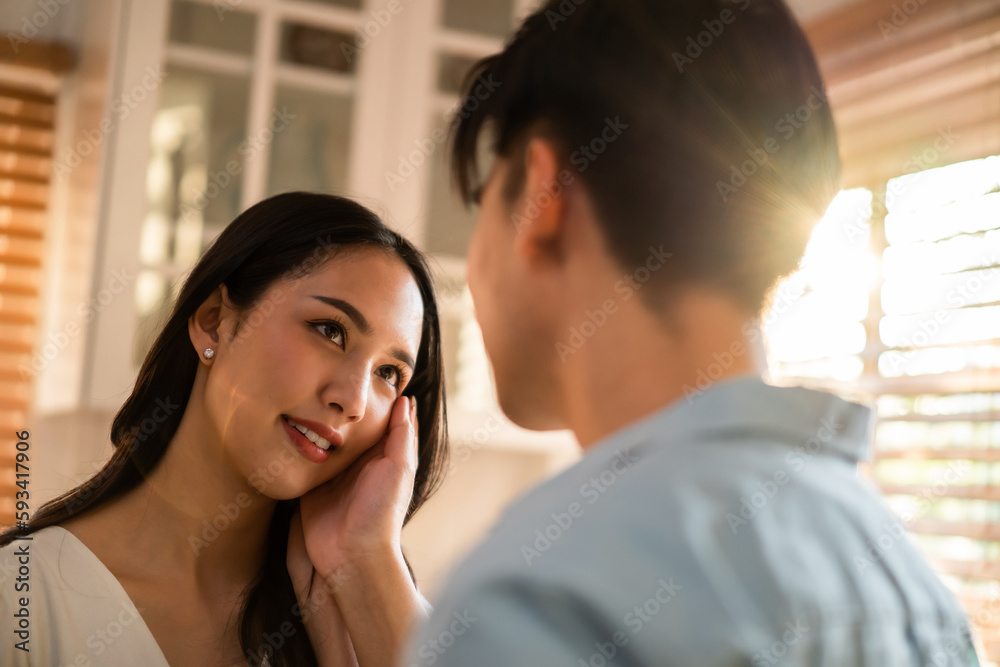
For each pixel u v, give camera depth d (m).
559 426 0.46
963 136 1.85
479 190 0.50
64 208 2.39
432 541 2.45
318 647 1.05
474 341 2.21
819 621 0.33
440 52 2.21
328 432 0.99
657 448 0.36
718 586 0.31
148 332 1.99
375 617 1.01
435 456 1.20
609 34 0.43
